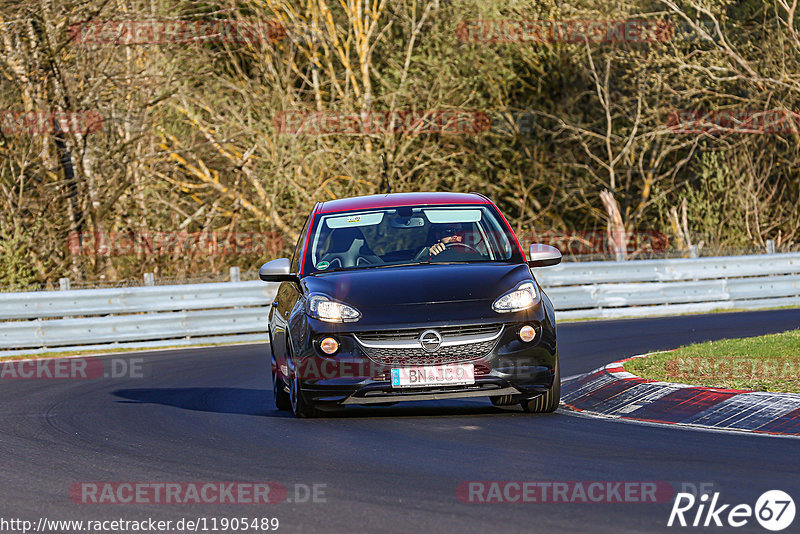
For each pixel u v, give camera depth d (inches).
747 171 4510.3
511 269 1354.6
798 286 3267.7
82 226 3634.4
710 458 1010.7
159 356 2452.0
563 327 2741.1
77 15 3491.6
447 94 4397.1
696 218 4338.1
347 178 4237.2
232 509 883.4
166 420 1425.9
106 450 1200.2
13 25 3449.8
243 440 1224.8
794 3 4414.4
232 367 2148.1
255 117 4175.7
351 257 1421.0
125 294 2763.3
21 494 976.3
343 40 4451.3
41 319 2842.0
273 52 4266.7
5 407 1644.9
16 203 3533.5
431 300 1284.4
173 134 4138.8
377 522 813.9
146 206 3863.2
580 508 836.0
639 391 1387.8
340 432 1250.0
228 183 4254.4
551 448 1096.8
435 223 1460.4
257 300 2876.5
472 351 1262.3
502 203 4950.8
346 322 1275.8
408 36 4493.1
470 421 1301.7
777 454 1017.5
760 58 4662.9
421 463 1039.0
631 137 4589.1
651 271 3149.6
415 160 4446.4
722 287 3189.0
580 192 4825.3
